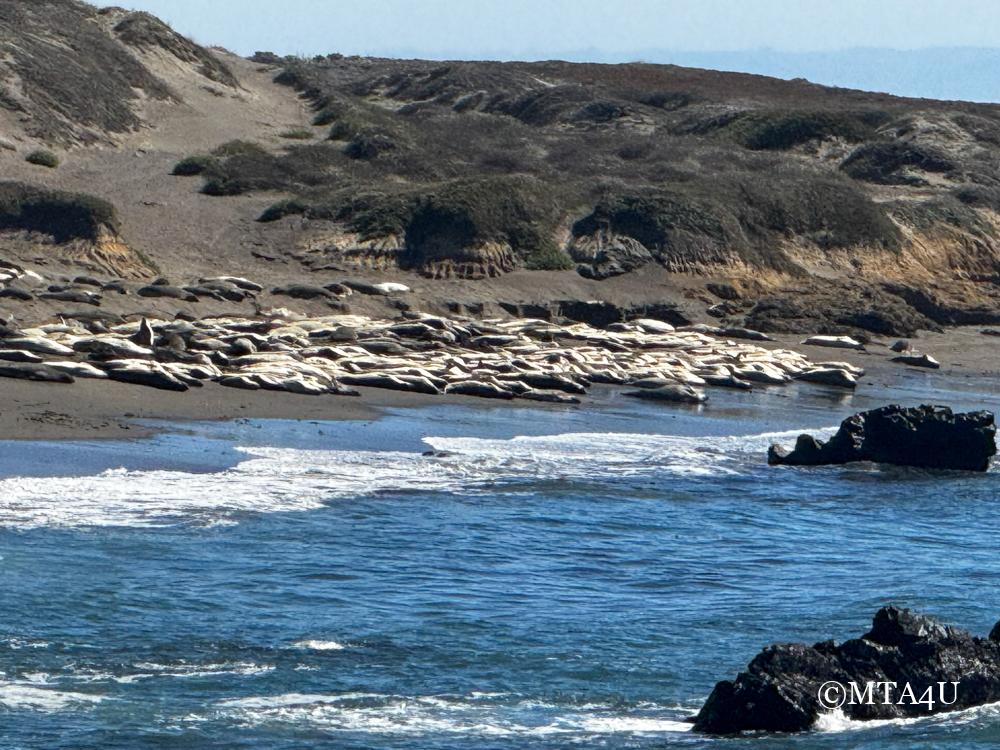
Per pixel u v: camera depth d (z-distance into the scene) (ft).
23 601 88.58
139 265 238.68
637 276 261.44
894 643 79.71
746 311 258.98
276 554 103.50
